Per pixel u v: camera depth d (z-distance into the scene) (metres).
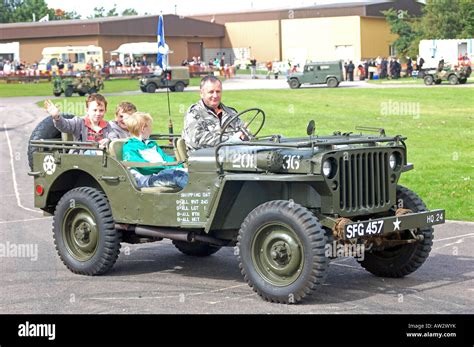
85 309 6.77
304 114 29.19
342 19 76.94
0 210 12.15
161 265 8.49
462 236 9.73
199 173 7.25
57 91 43.12
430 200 12.36
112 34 75.31
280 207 6.71
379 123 25.53
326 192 6.79
